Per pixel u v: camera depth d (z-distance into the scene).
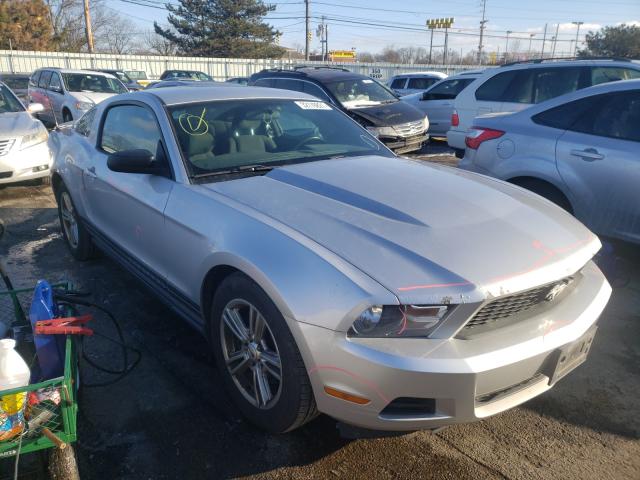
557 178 4.66
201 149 3.29
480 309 2.14
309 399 2.32
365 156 3.66
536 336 2.26
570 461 2.55
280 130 3.72
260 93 3.97
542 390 2.36
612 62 7.30
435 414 2.14
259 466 2.49
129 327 3.74
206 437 2.67
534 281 2.24
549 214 2.85
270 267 2.32
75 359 2.42
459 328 2.13
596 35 44.62
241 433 2.70
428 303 2.07
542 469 2.50
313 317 2.16
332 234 2.39
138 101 3.78
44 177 7.61
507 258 2.30
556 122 4.79
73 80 13.96
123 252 3.80
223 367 2.80
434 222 2.49
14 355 2.10
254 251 2.42
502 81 8.21
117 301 4.14
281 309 2.24
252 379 2.67
